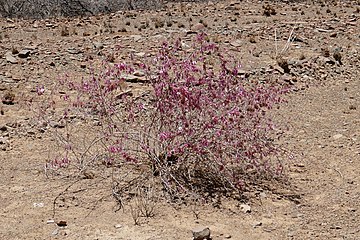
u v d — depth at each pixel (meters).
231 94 6.35
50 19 17.73
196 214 5.71
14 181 6.29
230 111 6.20
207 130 6.19
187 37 14.00
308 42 14.07
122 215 5.62
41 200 5.87
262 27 15.77
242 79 10.62
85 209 5.72
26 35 14.68
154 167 6.39
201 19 17.66
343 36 14.95
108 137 6.82
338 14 19.34
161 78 6.38
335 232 5.52
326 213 5.89
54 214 5.60
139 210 5.72
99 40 13.59
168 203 5.88
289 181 6.59
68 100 9.14
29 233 5.25
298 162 7.14
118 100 8.41
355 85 11.16
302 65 11.92
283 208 5.95
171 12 19.02
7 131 7.76
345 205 6.07
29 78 10.31
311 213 5.88
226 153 6.30
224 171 6.30
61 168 6.60
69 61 11.40
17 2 18.84
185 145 6.18
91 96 7.66
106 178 6.35
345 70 12.08
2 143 7.31
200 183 6.31
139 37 13.93
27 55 11.59
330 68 12.08
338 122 8.84
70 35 14.74
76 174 6.45
